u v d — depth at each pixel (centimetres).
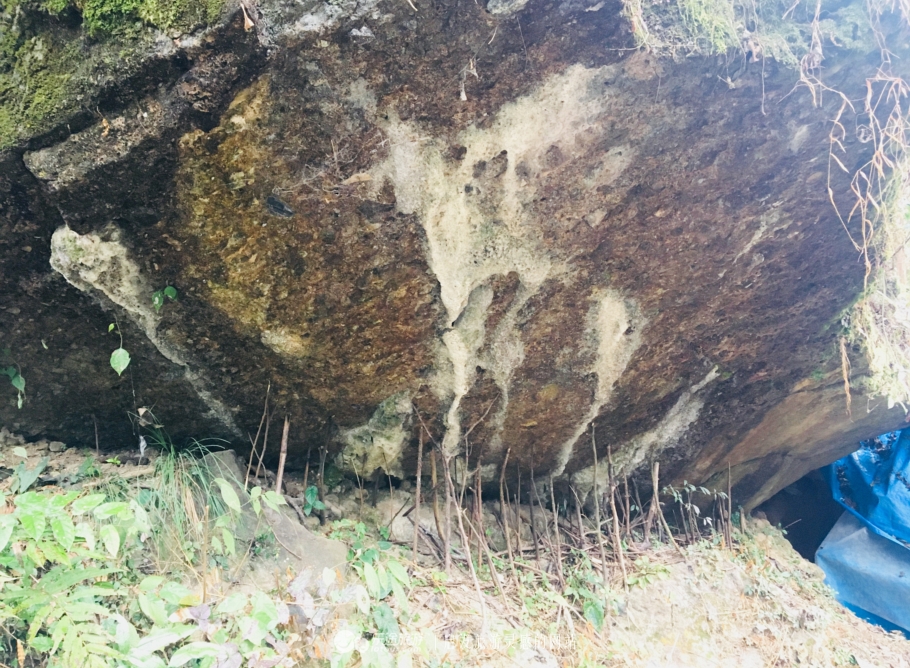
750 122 220
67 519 156
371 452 294
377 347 253
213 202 191
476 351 271
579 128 210
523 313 265
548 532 335
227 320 224
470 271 240
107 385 238
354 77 180
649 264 259
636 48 189
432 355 266
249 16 158
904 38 206
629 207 236
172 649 180
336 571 231
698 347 306
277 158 188
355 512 303
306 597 194
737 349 312
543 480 354
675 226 247
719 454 381
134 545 207
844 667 320
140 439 252
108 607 186
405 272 231
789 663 310
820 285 288
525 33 181
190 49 160
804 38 206
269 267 212
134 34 159
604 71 195
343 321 237
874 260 278
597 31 184
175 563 212
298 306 226
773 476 425
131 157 174
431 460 304
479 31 178
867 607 414
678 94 206
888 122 226
